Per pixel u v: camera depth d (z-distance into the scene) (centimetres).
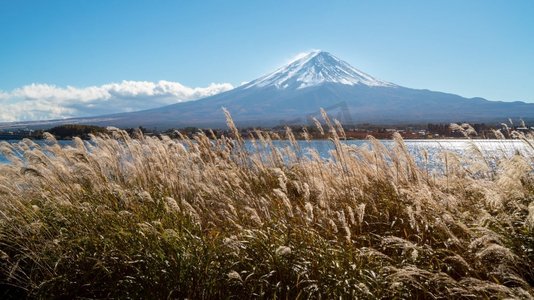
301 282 451
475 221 512
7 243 623
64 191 727
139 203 691
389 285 430
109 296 502
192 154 825
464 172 669
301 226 553
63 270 554
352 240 524
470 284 405
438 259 465
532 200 513
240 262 502
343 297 427
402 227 558
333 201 640
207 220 660
